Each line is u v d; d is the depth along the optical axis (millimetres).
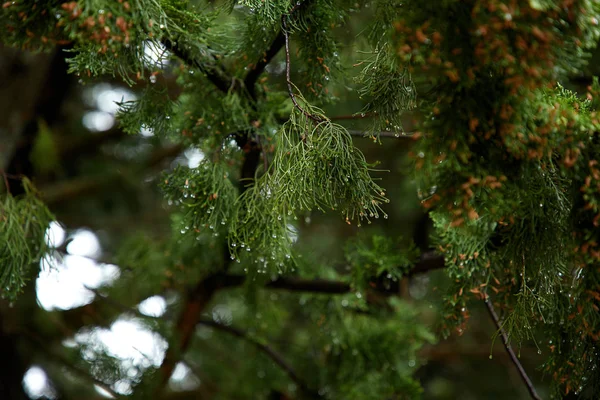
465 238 2514
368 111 2281
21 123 4699
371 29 2359
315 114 2113
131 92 5488
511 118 1755
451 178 1790
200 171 2463
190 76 2830
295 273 3854
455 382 6824
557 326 2363
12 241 2721
